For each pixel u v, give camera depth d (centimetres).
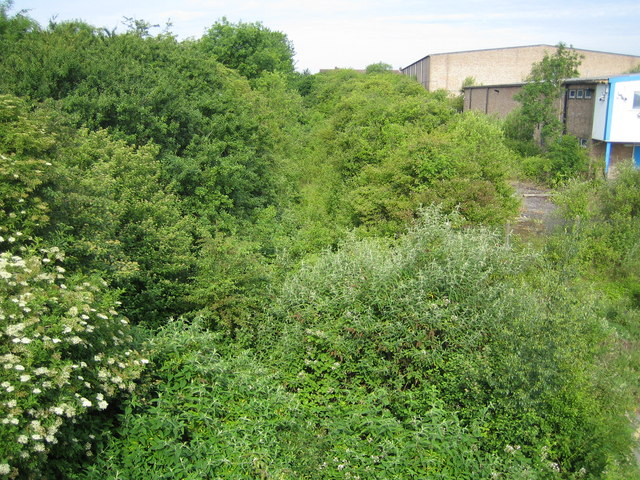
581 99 2752
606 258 1392
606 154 2553
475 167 1482
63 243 687
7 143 659
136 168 1063
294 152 2492
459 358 736
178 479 534
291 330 834
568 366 700
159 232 966
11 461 432
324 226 1570
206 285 913
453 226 1162
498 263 905
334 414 695
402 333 779
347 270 898
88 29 1592
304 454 604
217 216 1380
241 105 1750
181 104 1438
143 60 1566
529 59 4869
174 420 586
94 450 545
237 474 548
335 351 780
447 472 598
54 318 514
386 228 1362
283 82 3284
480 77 4919
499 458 634
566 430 671
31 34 1555
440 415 668
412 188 1430
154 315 892
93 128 1268
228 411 645
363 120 2075
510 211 1495
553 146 2491
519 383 679
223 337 881
